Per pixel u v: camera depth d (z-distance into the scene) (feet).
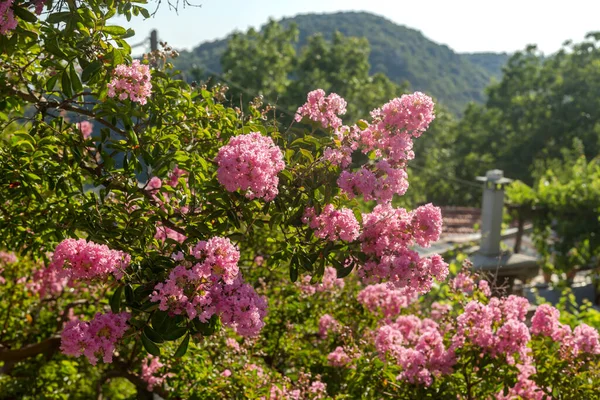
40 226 11.40
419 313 23.59
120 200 11.43
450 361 14.87
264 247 20.16
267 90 113.91
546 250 52.39
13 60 12.76
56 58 10.35
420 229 11.02
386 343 15.98
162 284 9.02
